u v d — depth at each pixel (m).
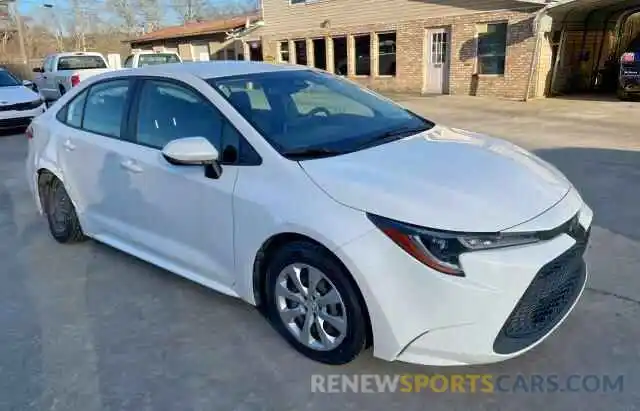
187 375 2.73
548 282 2.40
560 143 8.29
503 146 3.28
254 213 2.79
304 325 2.80
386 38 18.41
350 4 19.12
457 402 2.48
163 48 31.38
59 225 4.48
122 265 4.07
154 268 4.00
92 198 4.01
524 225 2.35
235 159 2.96
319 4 20.28
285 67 3.84
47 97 15.60
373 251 2.38
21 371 2.79
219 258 3.12
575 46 15.71
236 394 2.58
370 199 2.45
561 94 15.60
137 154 3.50
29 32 52.03
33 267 4.08
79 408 2.51
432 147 3.03
